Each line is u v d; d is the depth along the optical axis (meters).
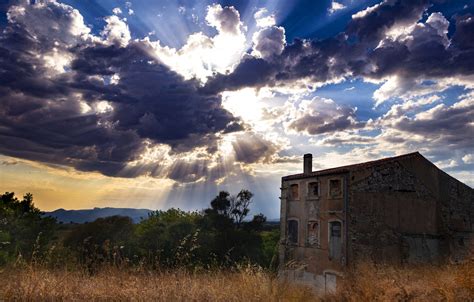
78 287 6.89
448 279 9.82
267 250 40.19
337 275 22.03
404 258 22.64
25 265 7.70
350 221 22.20
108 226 31.77
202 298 6.71
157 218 45.16
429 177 25.17
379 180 23.50
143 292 6.74
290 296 7.70
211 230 38.12
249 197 40.34
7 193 31.19
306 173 27.42
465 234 24.77
